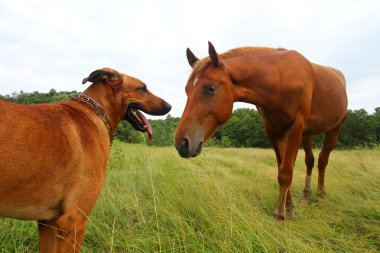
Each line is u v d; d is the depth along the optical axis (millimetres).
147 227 3318
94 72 2809
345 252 3111
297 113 4211
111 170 6148
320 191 5434
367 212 4094
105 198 3918
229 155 11852
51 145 2166
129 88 3035
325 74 5102
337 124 5609
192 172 5324
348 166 7391
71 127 2379
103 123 2746
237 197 4336
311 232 3494
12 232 3043
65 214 2260
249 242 2840
